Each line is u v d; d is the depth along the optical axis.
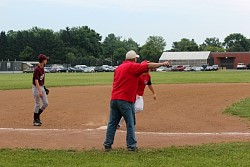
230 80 41.03
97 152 8.73
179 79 44.16
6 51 133.00
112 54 153.62
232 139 10.41
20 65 108.31
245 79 43.28
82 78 49.12
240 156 8.18
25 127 12.63
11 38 136.12
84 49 152.88
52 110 17.06
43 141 10.17
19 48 134.25
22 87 30.61
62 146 9.54
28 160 7.94
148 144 9.75
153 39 153.88
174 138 10.59
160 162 7.73
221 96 23.30
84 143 9.93
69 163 7.70
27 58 132.50
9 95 23.94
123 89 8.89
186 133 11.41
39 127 12.66
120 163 7.66
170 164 7.56
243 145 9.37
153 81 39.56
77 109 17.45
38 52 134.00
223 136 10.88
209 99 21.61
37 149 9.05
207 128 12.42
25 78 51.16
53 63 133.62
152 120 14.14
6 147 9.38
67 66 115.38
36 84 12.77
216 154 8.39
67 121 14.05
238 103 19.11
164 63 8.81
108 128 9.09
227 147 9.12
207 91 26.70
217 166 7.40
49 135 11.05
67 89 28.50
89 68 98.06
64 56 135.12
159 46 153.25
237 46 183.75
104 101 20.77
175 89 28.25
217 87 30.38
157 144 9.75
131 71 8.88
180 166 7.41
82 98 22.30
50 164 7.63
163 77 50.56
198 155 8.33
